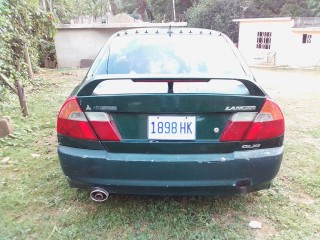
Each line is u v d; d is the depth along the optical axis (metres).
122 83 2.09
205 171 1.92
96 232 2.06
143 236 2.02
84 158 1.95
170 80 1.87
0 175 2.81
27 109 4.64
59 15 15.30
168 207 2.33
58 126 2.06
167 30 2.92
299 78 11.32
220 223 2.17
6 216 2.21
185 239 2.01
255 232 2.08
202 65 2.40
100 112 1.93
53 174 2.81
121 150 1.96
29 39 6.82
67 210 2.30
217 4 26.94
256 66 18.53
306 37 17.98
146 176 1.93
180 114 1.91
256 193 2.55
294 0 26.22
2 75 4.50
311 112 5.32
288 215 2.26
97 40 14.27
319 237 2.04
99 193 2.01
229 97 1.88
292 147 3.57
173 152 1.94
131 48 2.58
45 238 2.00
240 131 1.93
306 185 2.69
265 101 1.95
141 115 1.92
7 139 3.60
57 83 7.76
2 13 4.22
